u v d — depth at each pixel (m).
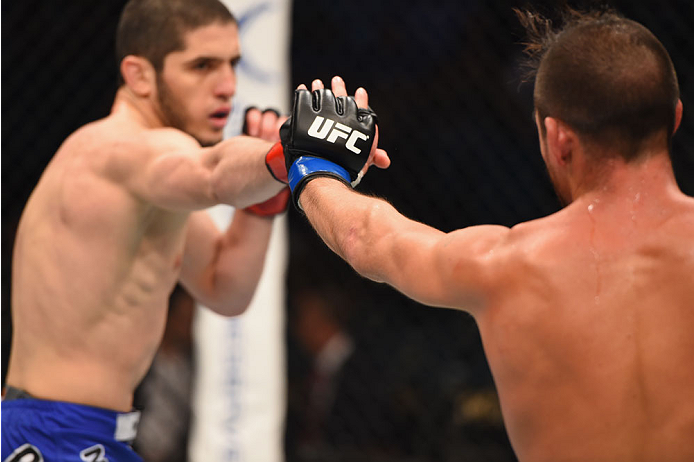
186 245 5.32
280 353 6.92
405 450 9.03
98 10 9.80
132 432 4.79
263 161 3.71
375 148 3.61
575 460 2.74
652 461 2.69
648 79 2.79
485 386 9.09
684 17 9.22
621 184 2.85
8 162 9.38
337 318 10.02
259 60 6.84
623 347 2.73
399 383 9.41
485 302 2.87
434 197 11.27
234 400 6.84
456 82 11.55
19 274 4.93
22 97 9.59
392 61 11.79
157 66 4.74
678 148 9.35
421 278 2.95
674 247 2.77
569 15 3.30
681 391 2.70
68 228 4.67
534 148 10.93
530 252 2.84
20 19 9.61
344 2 11.66
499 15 10.42
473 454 8.77
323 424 9.28
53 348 4.66
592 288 2.77
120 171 4.49
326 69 11.70
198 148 4.36
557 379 2.77
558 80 2.88
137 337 4.76
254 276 5.41
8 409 4.68
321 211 3.21
